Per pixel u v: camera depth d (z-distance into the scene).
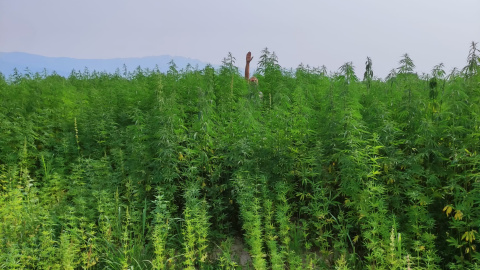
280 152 5.82
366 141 5.17
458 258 4.43
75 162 7.54
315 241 5.04
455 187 4.58
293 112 6.31
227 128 6.51
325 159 5.53
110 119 8.37
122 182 6.00
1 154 7.24
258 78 11.98
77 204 5.34
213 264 4.94
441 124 5.40
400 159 5.31
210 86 8.58
